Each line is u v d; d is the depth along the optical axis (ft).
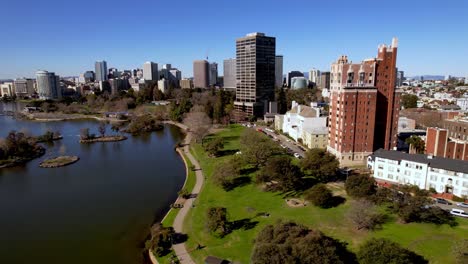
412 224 317.01
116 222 362.94
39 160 631.97
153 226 332.60
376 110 541.34
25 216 383.65
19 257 298.35
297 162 520.83
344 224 320.91
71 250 308.19
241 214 356.18
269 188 421.18
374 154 464.24
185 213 367.66
